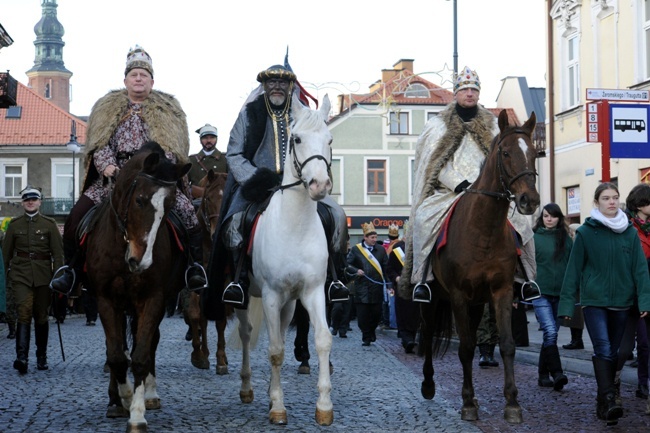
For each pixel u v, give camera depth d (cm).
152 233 707
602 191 844
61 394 980
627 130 1241
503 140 802
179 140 880
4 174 6097
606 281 827
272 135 896
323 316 787
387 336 2025
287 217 788
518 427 785
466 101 948
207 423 796
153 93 891
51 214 6050
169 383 1074
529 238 870
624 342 877
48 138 6119
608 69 2442
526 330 1463
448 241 843
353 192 6144
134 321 873
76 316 2877
